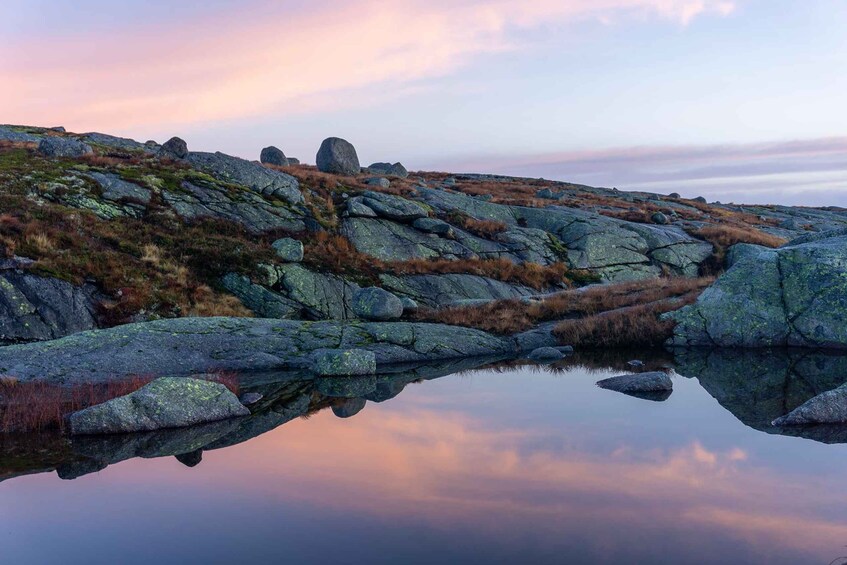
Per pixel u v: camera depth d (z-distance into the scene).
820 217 91.56
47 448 12.88
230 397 16.05
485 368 22.77
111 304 26.89
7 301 24.19
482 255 45.47
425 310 32.78
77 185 35.97
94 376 19.16
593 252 49.66
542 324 30.58
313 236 40.00
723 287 27.70
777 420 13.77
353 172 63.72
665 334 27.19
